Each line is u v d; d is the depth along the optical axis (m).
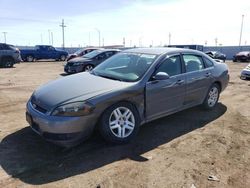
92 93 4.09
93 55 14.34
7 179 3.33
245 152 4.21
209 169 3.67
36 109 4.14
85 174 3.48
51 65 23.17
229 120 5.77
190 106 5.76
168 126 5.34
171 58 5.25
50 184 3.24
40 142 4.42
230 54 50.00
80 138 3.97
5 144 4.32
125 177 3.42
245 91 9.33
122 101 4.31
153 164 3.78
